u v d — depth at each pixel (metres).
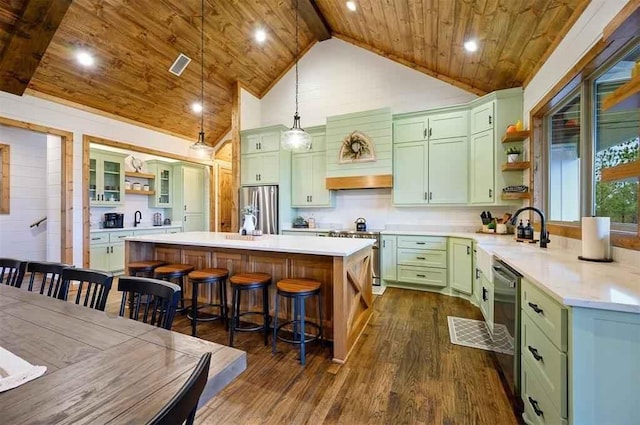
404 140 4.39
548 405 1.29
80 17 3.37
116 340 1.04
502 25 2.82
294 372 2.10
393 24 3.86
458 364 2.20
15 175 4.77
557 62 2.58
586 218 1.88
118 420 0.64
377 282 4.34
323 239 3.08
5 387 0.75
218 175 7.16
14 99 3.71
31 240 4.92
